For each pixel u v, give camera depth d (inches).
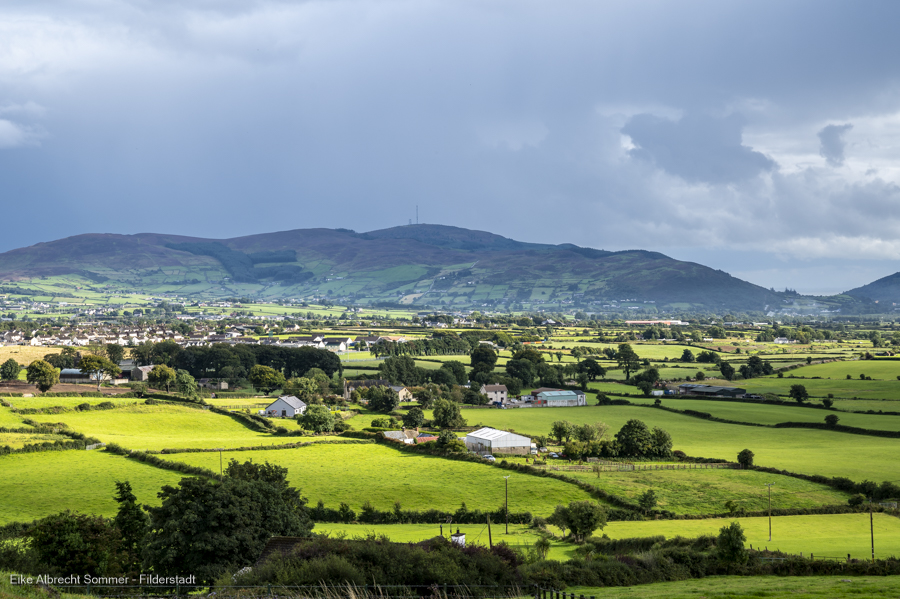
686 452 4628.4
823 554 2342.5
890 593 1457.9
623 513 3129.9
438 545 1609.3
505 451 4579.2
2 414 4992.6
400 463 4013.3
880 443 4960.6
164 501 1937.7
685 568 1996.8
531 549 2349.9
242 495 1964.8
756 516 3157.0
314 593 1322.6
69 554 1809.8
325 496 3326.8
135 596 1445.6
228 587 1376.7
